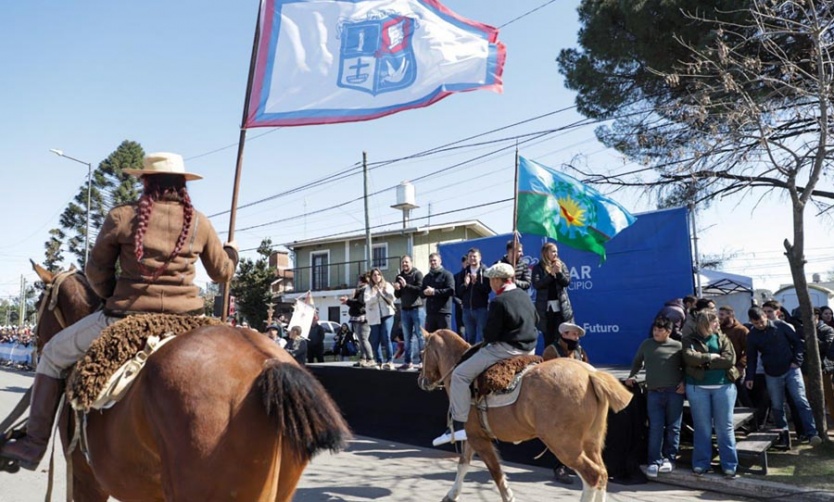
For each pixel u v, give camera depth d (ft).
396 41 20.35
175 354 8.30
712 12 32.50
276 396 7.57
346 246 108.06
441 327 31.01
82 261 137.90
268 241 113.09
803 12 27.55
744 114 27.91
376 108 19.89
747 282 46.78
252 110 18.89
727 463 21.74
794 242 25.79
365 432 32.76
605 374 16.39
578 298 36.19
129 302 9.78
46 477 22.56
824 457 24.36
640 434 23.59
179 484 7.44
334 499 20.34
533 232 25.64
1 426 11.23
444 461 26.66
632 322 34.35
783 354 26.30
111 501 18.56
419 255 102.68
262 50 19.22
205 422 7.55
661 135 35.53
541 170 25.85
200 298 10.59
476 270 29.96
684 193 36.06
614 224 26.16
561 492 21.22
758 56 29.43
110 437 8.82
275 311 106.11
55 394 10.29
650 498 20.67
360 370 33.50
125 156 141.08
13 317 249.96
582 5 40.65
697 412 22.26
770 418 30.60
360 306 35.35
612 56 38.50
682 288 33.06
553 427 16.05
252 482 7.58
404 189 103.71
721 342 22.56
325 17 19.89
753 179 33.76
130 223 9.78
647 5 34.83
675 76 28.89
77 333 10.11
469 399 18.13
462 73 20.80
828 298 79.15
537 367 17.04
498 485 18.19
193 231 10.21
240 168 15.61
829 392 30.76
